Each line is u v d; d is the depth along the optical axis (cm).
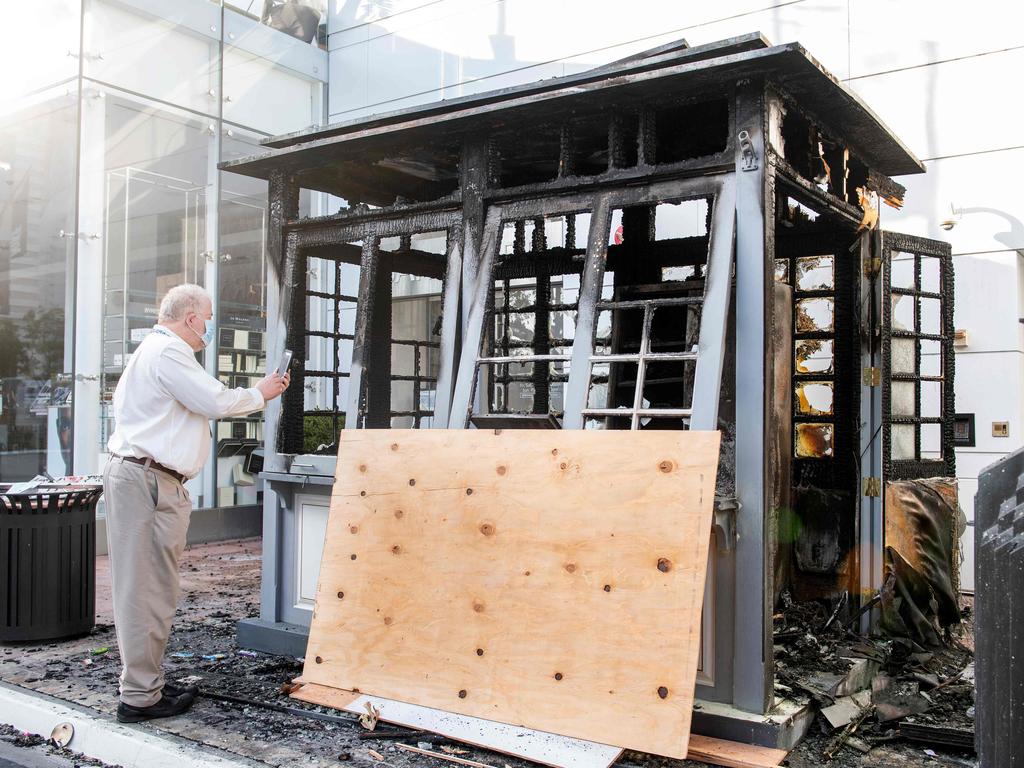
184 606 577
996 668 212
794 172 354
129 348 823
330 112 998
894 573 448
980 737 221
